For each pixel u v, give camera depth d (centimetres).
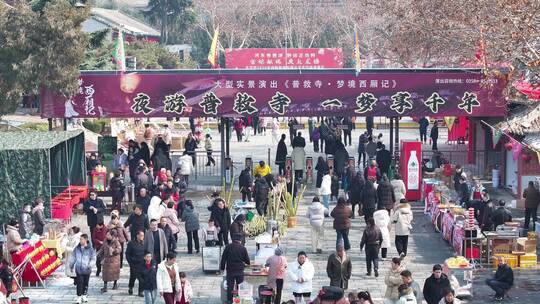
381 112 7194
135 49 16538
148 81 7169
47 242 4922
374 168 6562
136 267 4497
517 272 4916
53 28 7100
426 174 7388
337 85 7188
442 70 7144
